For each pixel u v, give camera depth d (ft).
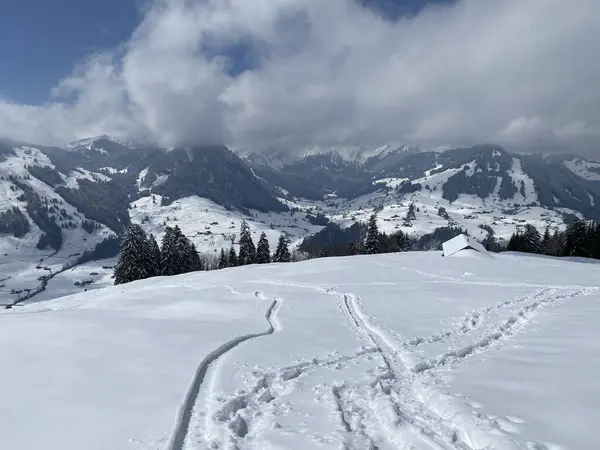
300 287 95.71
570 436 22.50
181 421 25.80
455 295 79.05
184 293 82.28
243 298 73.36
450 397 29.17
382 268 126.82
